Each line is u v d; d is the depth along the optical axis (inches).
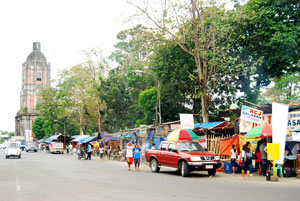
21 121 5103.3
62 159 1341.0
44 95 2198.6
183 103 1395.2
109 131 1991.9
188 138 734.5
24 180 561.3
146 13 869.8
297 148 687.7
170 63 1105.4
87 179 575.8
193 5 866.1
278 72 994.7
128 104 1788.9
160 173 710.5
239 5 997.2
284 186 473.4
